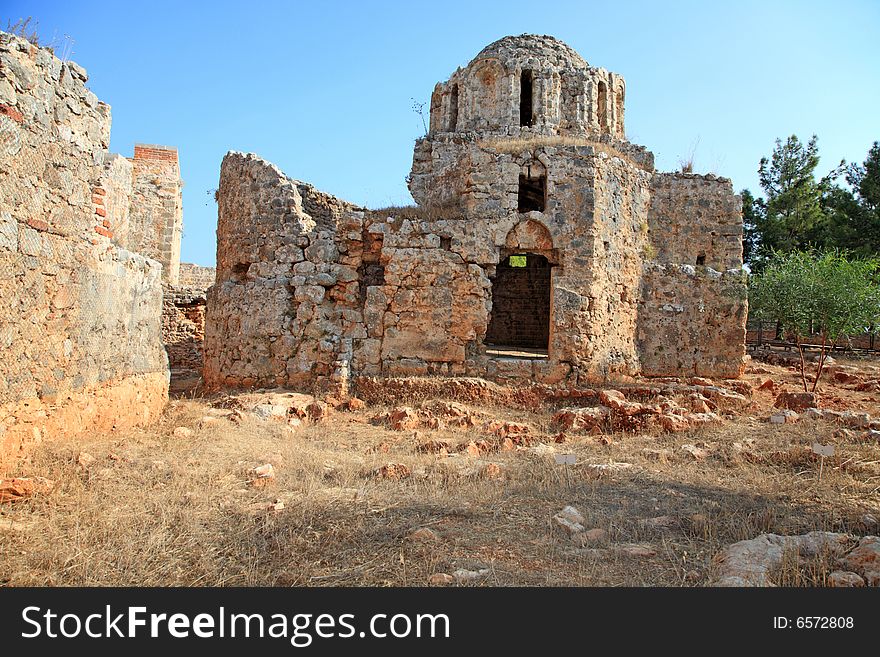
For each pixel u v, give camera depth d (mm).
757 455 11703
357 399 17734
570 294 19422
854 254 37344
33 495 7863
